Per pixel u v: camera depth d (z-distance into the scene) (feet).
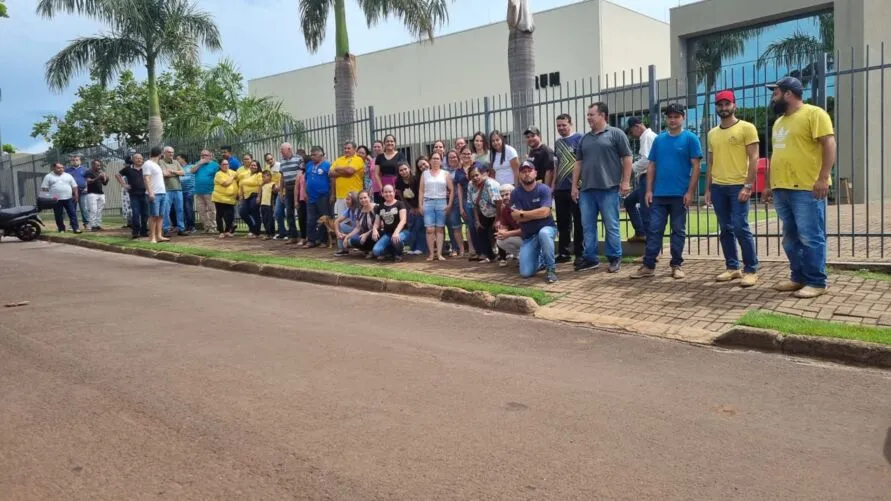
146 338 19.86
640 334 19.51
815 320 18.57
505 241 29.09
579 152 27.58
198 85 87.20
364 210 34.50
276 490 10.60
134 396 14.84
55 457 11.88
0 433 12.94
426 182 32.68
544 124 65.16
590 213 27.50
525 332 20.25
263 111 79.77
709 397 14.40
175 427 13.12
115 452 12.04
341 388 15.25
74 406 14.29
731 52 73.77
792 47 69.21
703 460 11.46
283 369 16.70
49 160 72.59
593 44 84.94
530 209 27.20
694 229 40.45
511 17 42.75
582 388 15.10
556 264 30.12
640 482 10.73
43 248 47.19
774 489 10.44
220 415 13.69
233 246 42.09
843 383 15.08
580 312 21.89
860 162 58.29
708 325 19.49
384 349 18.51
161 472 11.27
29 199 77.66
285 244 42.27
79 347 18.90
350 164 36.45
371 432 12.77
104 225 60.75
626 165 26.91
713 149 23.90
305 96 119.85
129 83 93.20
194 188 50.44
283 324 21.67
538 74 89.81
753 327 18.08
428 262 32.42
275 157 51.67
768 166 26.86
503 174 31.53
